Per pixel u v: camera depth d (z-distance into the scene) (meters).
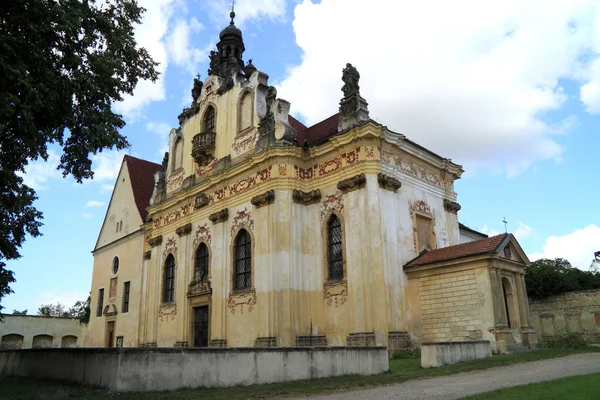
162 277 38.97
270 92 31.83
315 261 28.58
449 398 12.37
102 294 50.00
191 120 39.56
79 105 18.14
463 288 24.92
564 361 20.11
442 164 32.81
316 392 14.50
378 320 24.66
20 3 15.81
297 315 27.52
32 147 16.91
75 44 17.64
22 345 54.72
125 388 13.85
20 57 15.88
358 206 26.89
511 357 21.22
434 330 25.59
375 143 27.59
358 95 28.73
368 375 17.95
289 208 28.97
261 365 16.09
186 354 14.80
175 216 38.97
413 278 26.95
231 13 41.75
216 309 32.06
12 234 22.56
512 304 25.72
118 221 50.41
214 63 38.81
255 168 31.41
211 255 33.78
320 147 29.42
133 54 19.59
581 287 44.81
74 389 15.27
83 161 18.98
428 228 30.55
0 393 15.69
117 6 19.64
